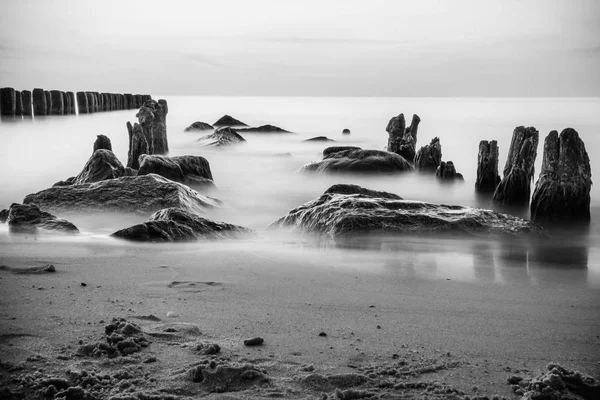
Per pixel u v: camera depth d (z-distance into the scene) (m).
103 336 5.08
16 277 6.97
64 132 39.19
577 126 44.25
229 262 8.02
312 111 76.62
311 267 7.84
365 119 60.41
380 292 6.78
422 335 5.42
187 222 9.80
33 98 44.78
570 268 8.17
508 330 5.60
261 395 4.16
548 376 4.36
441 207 10.49
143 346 4.93
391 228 9.69
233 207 14.31
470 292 6.86
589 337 5.45
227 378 4.35
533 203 12.80
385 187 18.84
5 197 16.95
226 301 6.30
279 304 6.25
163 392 4.17
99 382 4.28
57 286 6.64
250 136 38.12
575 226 12.43
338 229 9.64
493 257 8.65
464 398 4.18
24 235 9.43
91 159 14.52
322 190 17.50
